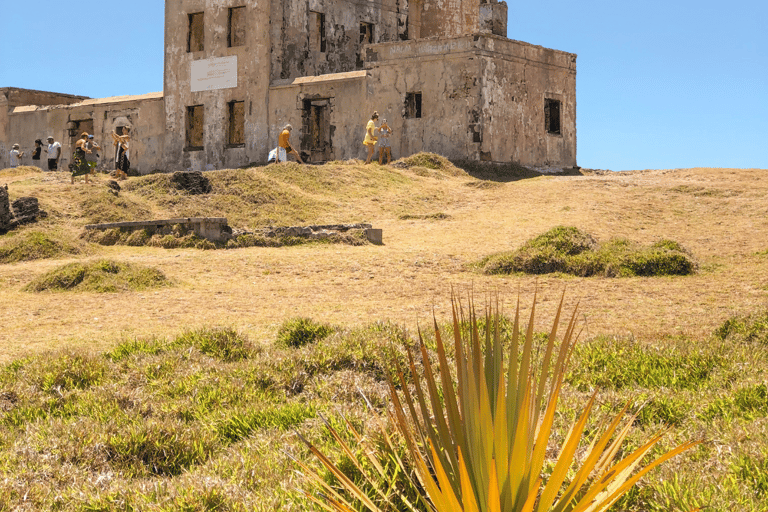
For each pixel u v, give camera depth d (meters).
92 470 4.16
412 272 12.97
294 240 16.06
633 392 4.91
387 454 3.19
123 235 16.67
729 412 4.52
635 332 7.61
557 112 31.03
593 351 6.19
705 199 19.77
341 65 33.50
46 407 5.55
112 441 4.42
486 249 14.75
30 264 14.05
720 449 3.73
